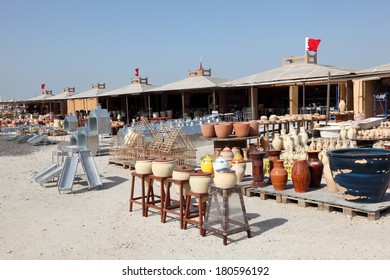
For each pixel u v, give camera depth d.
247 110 24.22
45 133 25.08
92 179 9.16
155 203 6.98
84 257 5.03
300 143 10.56
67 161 9.50
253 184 7.64
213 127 9.47
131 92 28.23
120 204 7.65
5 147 20.12
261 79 19.80
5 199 8.48
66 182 8.97
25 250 5.35
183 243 5.39
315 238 5.33
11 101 49.41
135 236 5.75
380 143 10.38
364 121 12.60
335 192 7.00
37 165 13.45
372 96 18.47
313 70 18.34
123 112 34.72
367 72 15.77
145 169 6.73
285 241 5.28
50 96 45.88
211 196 5.55
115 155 13.03
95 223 6.47
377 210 5.88
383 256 4.64
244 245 5.21
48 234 6.00
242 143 10.12
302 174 6.96
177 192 8.12
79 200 8.12
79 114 35.56
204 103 33.72
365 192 6.12
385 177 6.08
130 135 11.77
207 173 5.73
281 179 7.21
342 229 5.61
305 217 6.25
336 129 12.78
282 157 8.74
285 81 18.02
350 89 19.64
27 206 7.78
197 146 15.53
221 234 5.29
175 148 10.59
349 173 6.14
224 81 26.56
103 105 36.56
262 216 6.41
